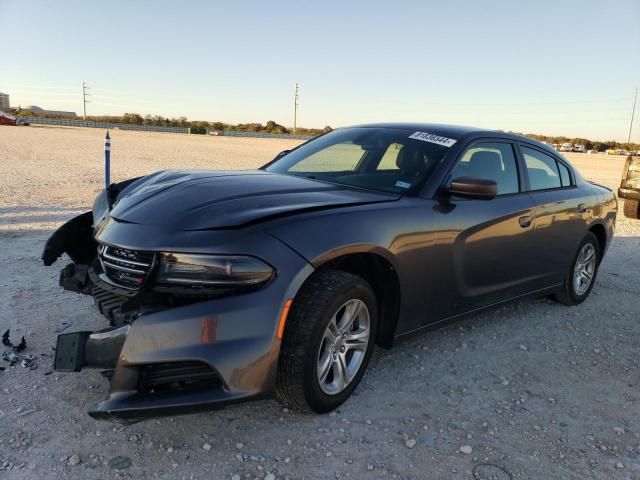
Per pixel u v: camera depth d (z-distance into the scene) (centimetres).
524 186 432
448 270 355
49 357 346
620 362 400
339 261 304
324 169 397
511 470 264
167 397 246
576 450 285
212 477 245
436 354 390
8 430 270
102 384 317
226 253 254
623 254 772
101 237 289
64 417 284
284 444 273
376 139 414
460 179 343
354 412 306
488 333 438
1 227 701
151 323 245
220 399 250
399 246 316
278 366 273
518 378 362
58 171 1431
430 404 321
